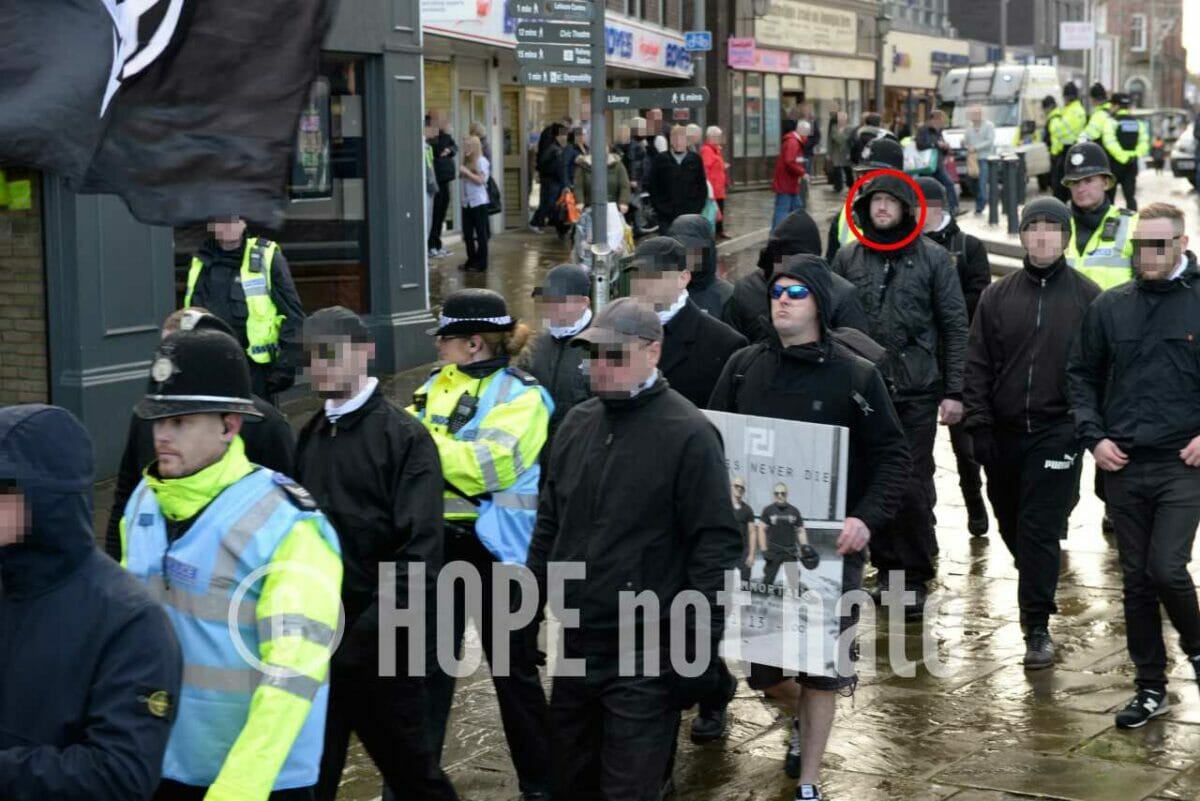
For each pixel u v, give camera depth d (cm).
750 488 663
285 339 1036
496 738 782
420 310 1752
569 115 3716
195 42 556
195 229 1390
